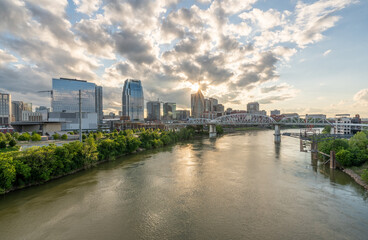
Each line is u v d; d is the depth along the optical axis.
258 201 39.09
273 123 183.75
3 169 39.44
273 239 27.78
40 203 37.66
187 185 47.88
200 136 181.50
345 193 42.00
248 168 62.78
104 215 34.03
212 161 72.75
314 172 57.25
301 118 195.00
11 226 30.39
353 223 31.06
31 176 45.22
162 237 28.44
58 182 48.50
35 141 85.50
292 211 35.03
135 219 32.91
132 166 64.56
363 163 55.22
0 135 88.44
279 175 55.00
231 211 35.41
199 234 29.06
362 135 65.19
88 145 62.22
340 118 165.88
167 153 88.94
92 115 197.62
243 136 185.75
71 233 29.05
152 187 46.53
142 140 103.44
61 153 52.62
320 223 31.23
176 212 35.19
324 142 70.62
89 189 44.72
